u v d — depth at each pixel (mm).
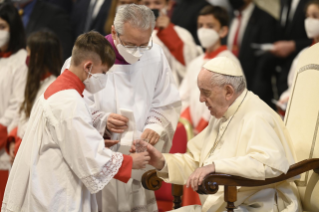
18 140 14930
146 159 10648
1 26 16750
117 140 11258
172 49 18125
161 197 14414
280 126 11133
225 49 18234
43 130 10195
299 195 11477
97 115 11734
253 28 21328
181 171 11680
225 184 9891
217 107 11102
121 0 17641
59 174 10094
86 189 10391
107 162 10000
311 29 14703
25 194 10375
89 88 10617
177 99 12859
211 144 11633
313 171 11172
